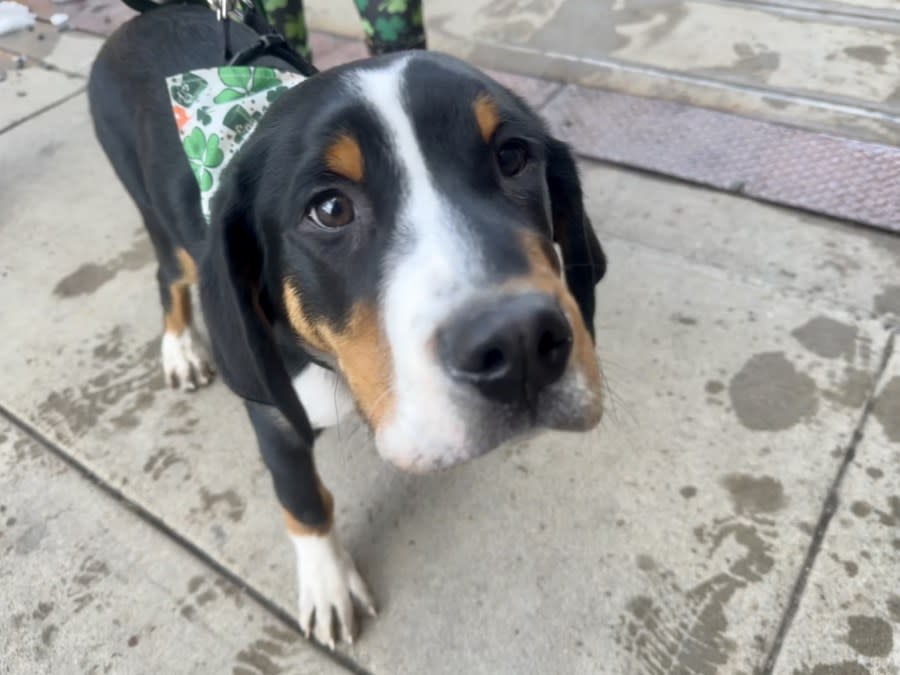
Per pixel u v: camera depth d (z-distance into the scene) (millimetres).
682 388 538
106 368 606
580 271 411
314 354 383
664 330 578
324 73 350
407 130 313
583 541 469
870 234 634
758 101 774
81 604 468
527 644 430
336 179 316
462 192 311
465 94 322
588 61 863
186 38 550
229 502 510
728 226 656
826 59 818
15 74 965
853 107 750
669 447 506
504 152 334
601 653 422
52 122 876
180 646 446
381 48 644
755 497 476
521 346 256
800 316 575
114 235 726
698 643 420
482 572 462
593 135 763
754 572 443
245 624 451
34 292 678
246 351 370
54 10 1088
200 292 378
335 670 428
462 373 266
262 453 425
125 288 672
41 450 554
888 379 526
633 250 645
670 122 765
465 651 430
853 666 403
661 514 476
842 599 427
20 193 785
